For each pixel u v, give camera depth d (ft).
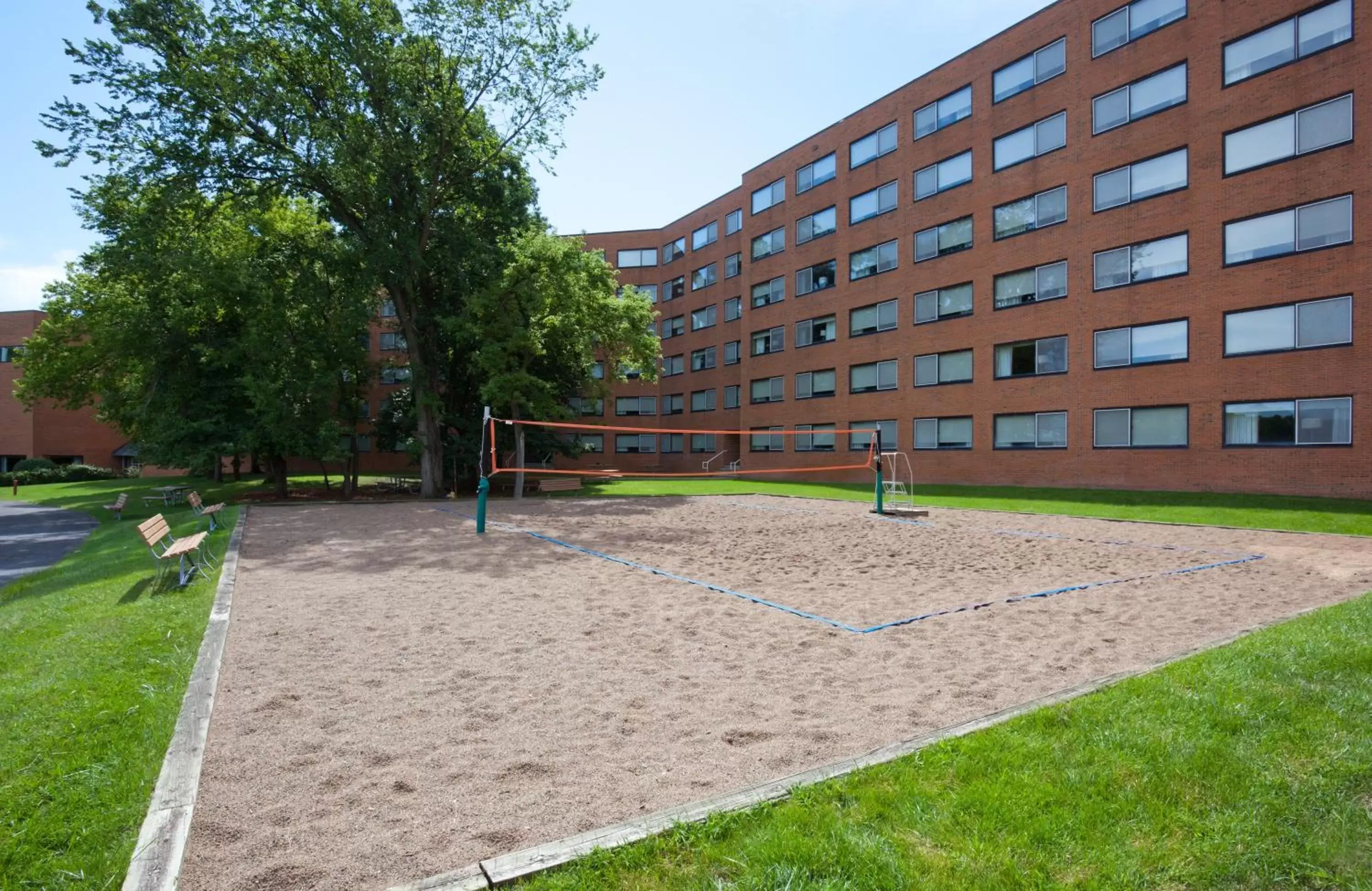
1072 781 10.59
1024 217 87.35
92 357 93.35
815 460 119.24
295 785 11.51
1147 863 8.68
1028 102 86.89
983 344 91.86
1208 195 70.18
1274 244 65.57
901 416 103.40
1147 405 74.74
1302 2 64.08
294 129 76.28
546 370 98.84
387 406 114.32
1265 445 65.82
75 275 99.19
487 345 81.76
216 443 82.33
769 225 129.90
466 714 14.66
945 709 14.67
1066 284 82.58
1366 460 59.62
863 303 109.91
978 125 92.73
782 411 126.52
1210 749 11.39
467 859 9.36
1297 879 8.38
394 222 81.92
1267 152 66.13
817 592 27.40
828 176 116.57
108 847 9.62
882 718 14.24
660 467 168.14
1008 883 8.34
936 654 18.81
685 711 14.76
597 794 11.18
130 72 69.36
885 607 24.63
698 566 33.91
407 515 62.80
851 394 112.06
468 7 79.15
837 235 114.73
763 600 25.80
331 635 20.98
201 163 73.31
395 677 17.07
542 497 87.56
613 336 90.27
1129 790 10.31
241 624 22.25
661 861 9.02
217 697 15.70
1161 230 73.92
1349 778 10.43
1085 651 18.98
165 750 12.66
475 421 99.04
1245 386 67.26
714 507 70.18
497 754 12.71
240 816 10.50
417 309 90.48
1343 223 61.31
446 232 86.58
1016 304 88.12
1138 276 75.77
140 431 91.56
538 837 9.87
